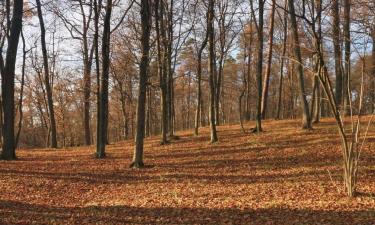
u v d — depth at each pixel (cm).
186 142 2338
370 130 1948
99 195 1212
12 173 1493
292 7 1923
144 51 1567
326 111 3894
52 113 3042
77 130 5347
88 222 902
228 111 6269
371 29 1017
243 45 3472
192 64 3659
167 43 2386
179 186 1267
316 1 1287
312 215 858
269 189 1144
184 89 5403
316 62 997
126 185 1332
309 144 1795
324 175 1269
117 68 3241
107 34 1889
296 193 1072
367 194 982
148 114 3825
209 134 2655
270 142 1953
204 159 1723
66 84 3797
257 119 2406
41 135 5475
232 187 1208
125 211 986
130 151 2183
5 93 1838
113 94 4166
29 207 1055
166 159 1789
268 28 3275
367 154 1480
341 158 1491
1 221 911
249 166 1522
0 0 2478
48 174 1493
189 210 966
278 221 835
